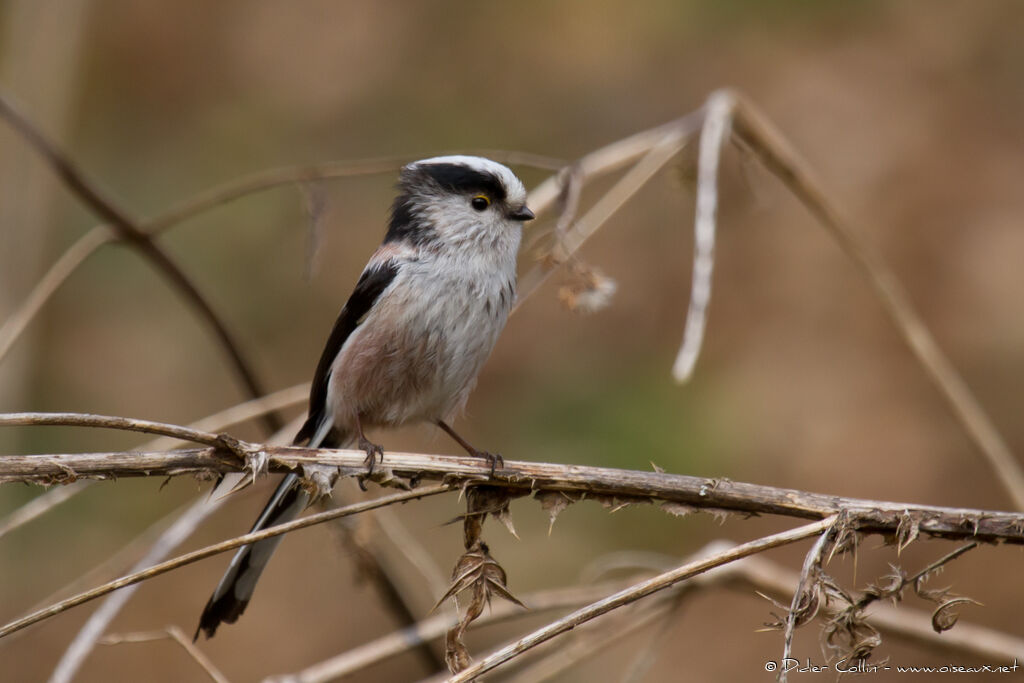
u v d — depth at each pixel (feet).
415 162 25.22
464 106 50.88
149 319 49.14
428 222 24.26
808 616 15.56
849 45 46.73
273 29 53.36
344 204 49.57
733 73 47.44
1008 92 44.21
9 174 43.57
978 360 39.55
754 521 39.19
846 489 38.47
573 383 42.47
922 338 26.21
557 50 50.44
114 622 39.73
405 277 23.79
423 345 23.82
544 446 40.98
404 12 52.80
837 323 41.65
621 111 49.19
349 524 26.61
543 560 38.52
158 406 47.29
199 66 53.47
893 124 44.11
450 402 24.76
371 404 24.23
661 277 44.16
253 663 39.70
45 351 47.78
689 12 49.34
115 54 53.93
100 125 52.60
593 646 24.43
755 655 36.65
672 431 40.42
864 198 43.01
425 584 37.40
